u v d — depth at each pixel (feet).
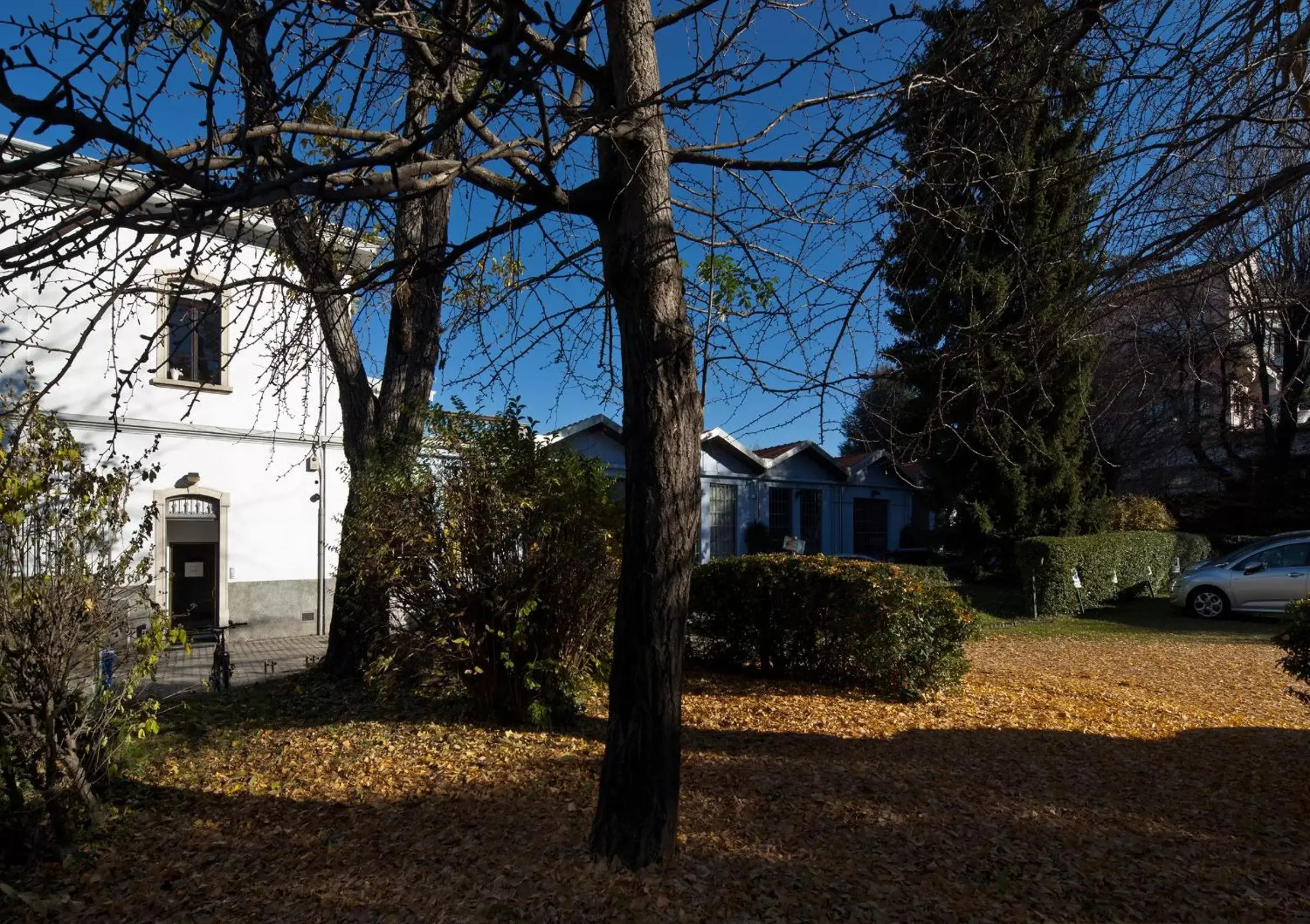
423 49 15.08
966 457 52.60
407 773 19.92
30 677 15.83
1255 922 12.78
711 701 26.86
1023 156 15.08
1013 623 49.01
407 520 22.85
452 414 23.53
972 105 14.48
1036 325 14.47
